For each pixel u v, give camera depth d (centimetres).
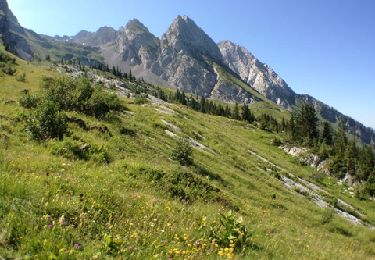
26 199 966
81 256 792
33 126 2197
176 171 2119
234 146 5931
